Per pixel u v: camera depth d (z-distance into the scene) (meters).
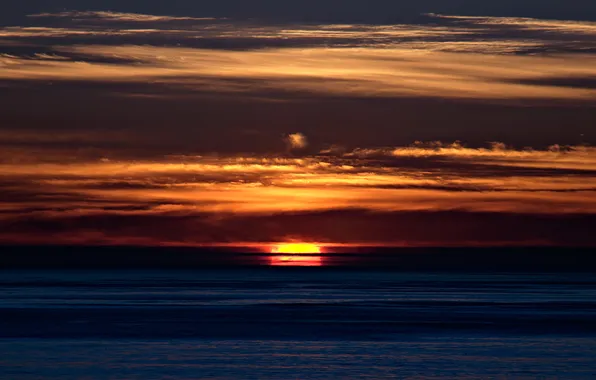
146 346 157.88
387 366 138.38
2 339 165.75
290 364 139.88
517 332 177.38
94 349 154.00
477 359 144.88
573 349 155.38
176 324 189.12
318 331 178.50
